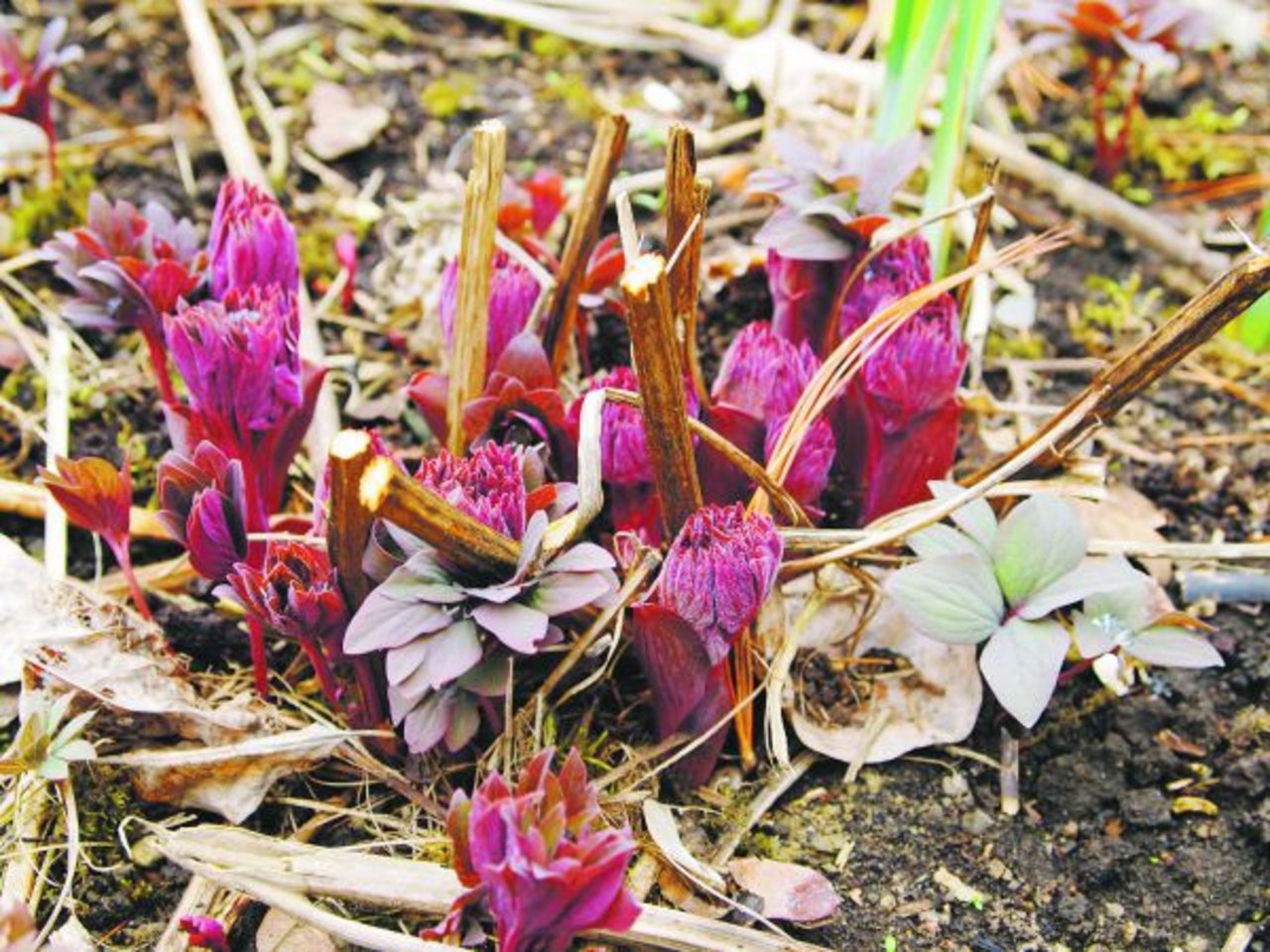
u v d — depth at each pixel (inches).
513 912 15.9
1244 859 19.2
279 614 17.7
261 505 19.9
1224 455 23.3
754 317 24.0
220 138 25.8
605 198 20.0
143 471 22.3
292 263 20.1
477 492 17.6
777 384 19.5
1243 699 20.6
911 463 20.4
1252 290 18.3
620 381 18.9
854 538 19.5
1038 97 28.2
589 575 17.3
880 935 18.6
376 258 25.1
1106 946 18.6
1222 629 21.1
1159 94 28.0
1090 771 19.9
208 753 18.4
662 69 28.3
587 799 16.5
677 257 18.2
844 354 19.4
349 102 27.0
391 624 16.8
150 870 18.7
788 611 20.6
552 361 21.0
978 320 24.0
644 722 19.8
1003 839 19.4
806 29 29.1
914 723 20.1
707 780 19.6
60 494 18.7
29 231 24.9
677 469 17.9
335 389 23.4
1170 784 19.9
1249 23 28.9
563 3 29.0
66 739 18.0
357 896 17.9
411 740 17.4
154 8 28.2
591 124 27.1
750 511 19.0
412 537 17.5
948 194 22.8
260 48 27.9
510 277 20.1
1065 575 18.6
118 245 20.6
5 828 18.8
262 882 17.8
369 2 28.9
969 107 22.5
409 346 23.7
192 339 18.6
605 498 20.1
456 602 16.9
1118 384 19.2
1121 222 26.0
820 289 21.1
